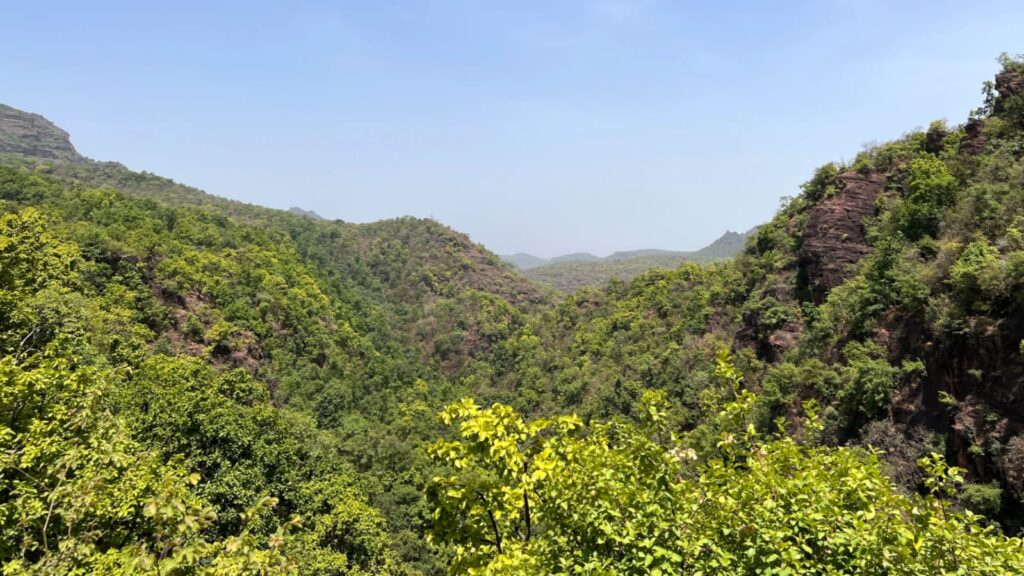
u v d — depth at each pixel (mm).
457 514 6680
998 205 26281
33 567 6445
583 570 5520
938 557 5469
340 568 26141
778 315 40969
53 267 33281
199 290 60000
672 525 5855
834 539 5539
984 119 35250
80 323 28375
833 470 6867
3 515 8961
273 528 26812
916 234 31688
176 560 5172
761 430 31656
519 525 7672
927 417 23844
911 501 6207
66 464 7457
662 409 7461
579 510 6312
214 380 39375
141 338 44469
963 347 23047
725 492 6336
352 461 51000
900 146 44000
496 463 6531
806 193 50094
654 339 60469
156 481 12539
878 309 30062
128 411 26422
